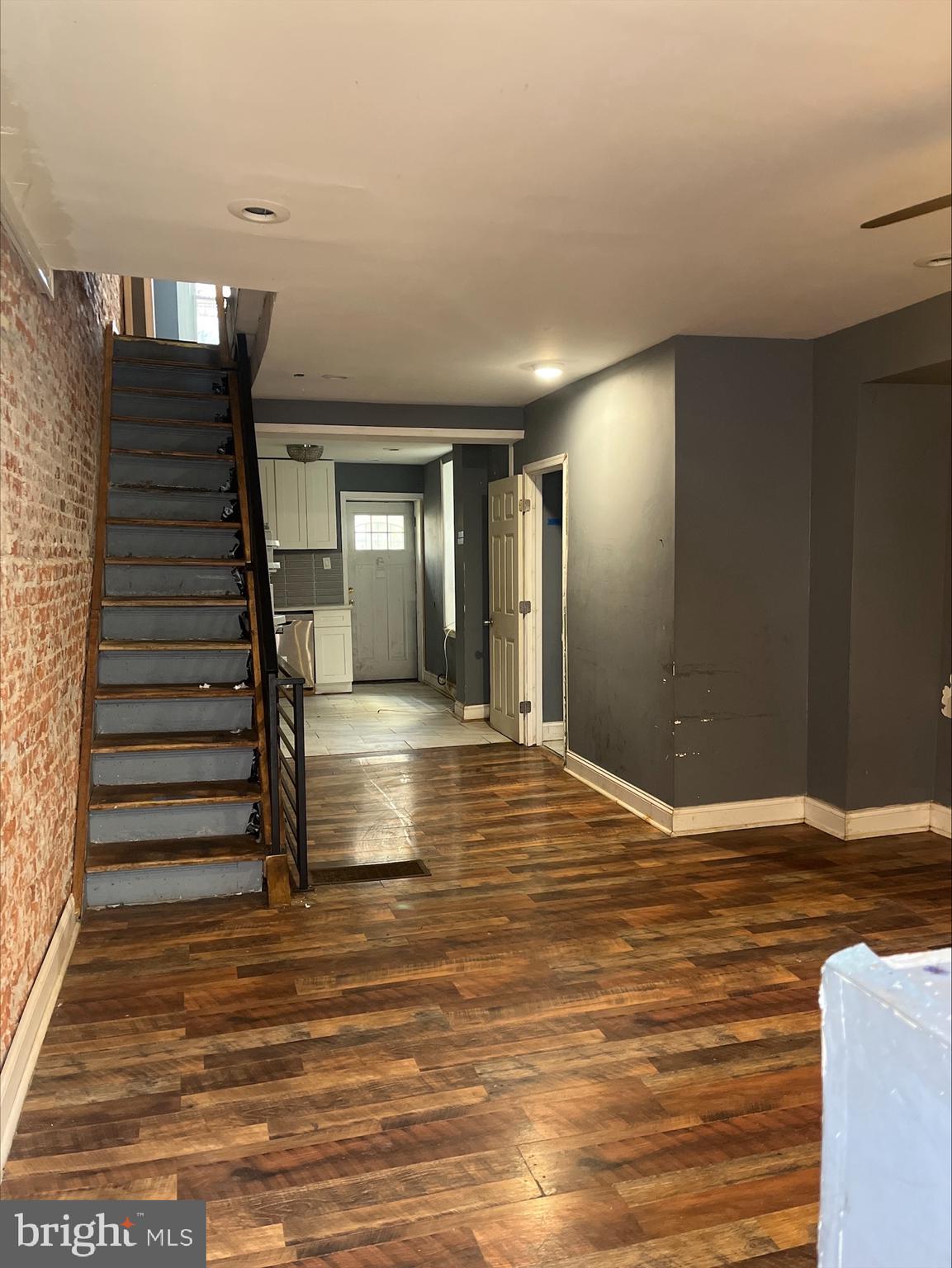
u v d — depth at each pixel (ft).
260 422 19.35
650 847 14.46
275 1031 9.02
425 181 8.13
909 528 14.38
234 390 17.51
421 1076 8.27
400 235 9.49
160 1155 7.18
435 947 10.91
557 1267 6.06
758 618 15.02
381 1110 7.77
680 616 14.62
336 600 31.71
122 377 17.63
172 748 12.57
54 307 10.85
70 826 11.42
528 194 8.46
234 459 16.31
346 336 13.88
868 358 13.52
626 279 11.15
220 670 14.34
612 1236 6.34
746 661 15.03
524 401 20.15
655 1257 6.15
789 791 15.52
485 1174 6.97
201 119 6.93
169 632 14.73
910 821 15.01
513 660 22.16
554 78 6.40
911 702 14.76
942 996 2.48
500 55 6.09
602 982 10.01
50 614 10.13
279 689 13.91
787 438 14.85
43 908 9.45
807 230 9.48
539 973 10.22
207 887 12.45
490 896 12.51
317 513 30.48
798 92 6.63
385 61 6.14
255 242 9.65
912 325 12.59
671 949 10.82
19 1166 7.04
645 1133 7.46
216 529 15.52
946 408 14.32
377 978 10.12
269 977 10.16
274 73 6.29
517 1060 8.52
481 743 22.27
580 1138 7.40
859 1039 2.64
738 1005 9.49
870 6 5.57
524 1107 7.80
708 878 13.07
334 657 30.37
